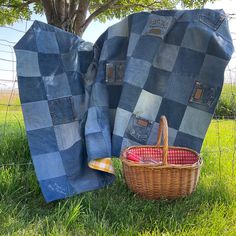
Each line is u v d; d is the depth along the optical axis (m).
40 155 2.63
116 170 3.08
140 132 2.82
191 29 2.74
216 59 2.69
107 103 2.89
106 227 2.25
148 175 2.49
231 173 3.24
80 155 2.75
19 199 2.61
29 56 2.75
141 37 2.84
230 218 2.46
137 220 2.35
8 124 4.70
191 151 2.74
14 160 3.17
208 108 2.74
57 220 2.30
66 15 3.82
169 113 2.82
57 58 2.87
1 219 2.29
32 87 2.73
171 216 2.40
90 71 3.05
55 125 2.75
